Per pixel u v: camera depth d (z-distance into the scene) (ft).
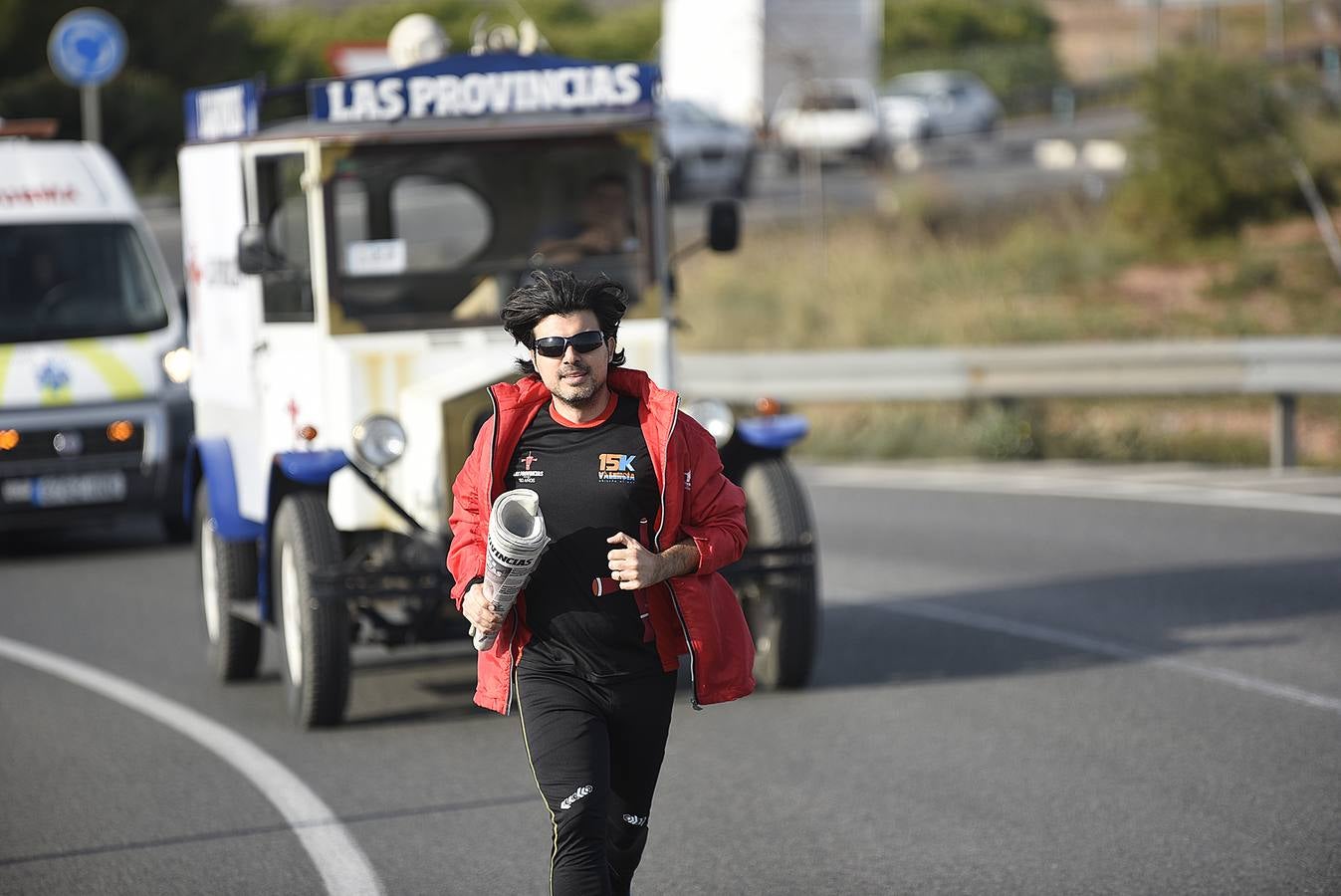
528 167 75.61
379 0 501.97
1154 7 467.93
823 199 292.81
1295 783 59.62
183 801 62.44
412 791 63.00
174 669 85.66
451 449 72.08
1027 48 515.91
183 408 124.77
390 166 73.97
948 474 145.18
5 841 58.23
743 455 79.46
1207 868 51.39
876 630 88.48
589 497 41.68
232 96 79.66
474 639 41.65
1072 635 84.94
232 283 80.64
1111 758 63.67
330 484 74.08
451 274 74.90
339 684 70.64
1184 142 231.09
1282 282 206.59
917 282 220.43
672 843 56.03
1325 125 247.91
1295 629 83.97
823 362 155.43
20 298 123.65
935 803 59.16
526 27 82.17
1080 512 122.21
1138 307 203.51
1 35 314.35
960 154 363.15
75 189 128.77
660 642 42.32
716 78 323.57
